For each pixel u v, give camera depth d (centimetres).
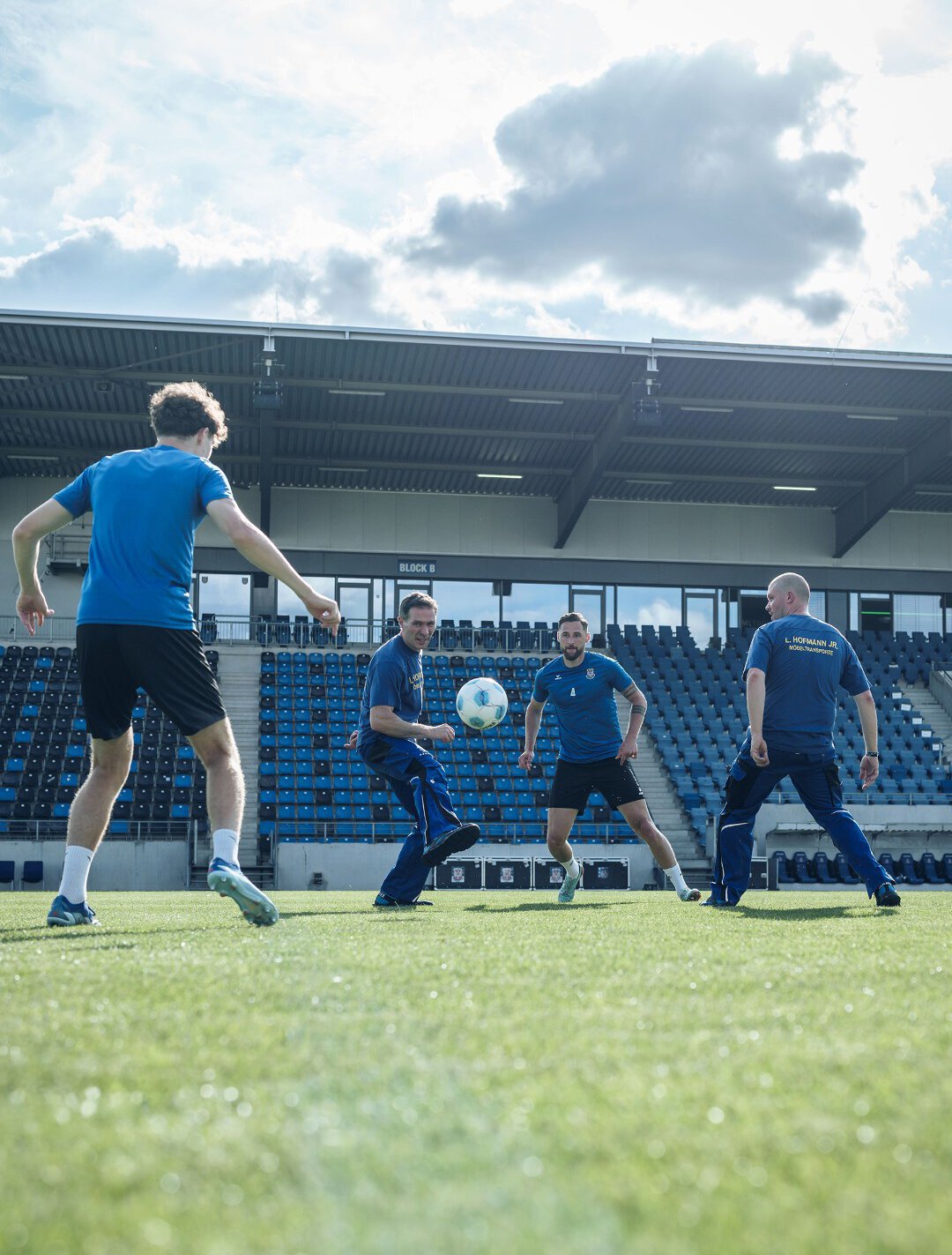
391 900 660
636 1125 119
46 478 2495
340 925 404
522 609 2653
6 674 2333
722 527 2722
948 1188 101
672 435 2395
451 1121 120
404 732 622
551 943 315
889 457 2502
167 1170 104
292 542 2581
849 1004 202
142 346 2020
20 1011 186
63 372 2070
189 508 388
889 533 2775
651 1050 158
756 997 208
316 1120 120
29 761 2167
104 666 381
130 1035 166
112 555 380
